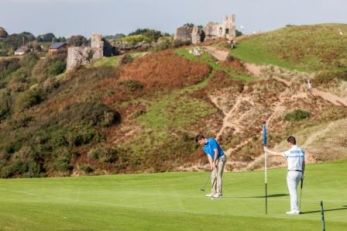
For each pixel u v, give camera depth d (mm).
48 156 80188
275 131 79312
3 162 80250
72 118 88562
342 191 23828
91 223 16000
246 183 27016
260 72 100812
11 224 15203
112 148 80250
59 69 139125
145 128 85062
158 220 16641
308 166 31891
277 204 20672
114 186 27844
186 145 79062
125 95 95562
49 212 17469
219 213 18703
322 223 15375
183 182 28469
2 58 158000
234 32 141750
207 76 99875
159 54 109625
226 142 78250
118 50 144375
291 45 112062
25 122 93438
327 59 105312
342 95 90438
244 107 88375
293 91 92000
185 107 89875
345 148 53250
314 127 63719
